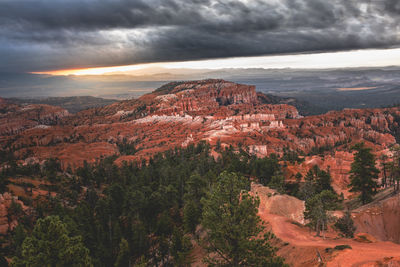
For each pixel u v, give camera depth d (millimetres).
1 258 54188
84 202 89125
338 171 108375
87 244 62688
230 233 27359
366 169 65375
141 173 116812
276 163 106938
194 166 125000
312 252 33938
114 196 91062
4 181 93312
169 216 78312
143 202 80000
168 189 86312
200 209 74500
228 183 29109
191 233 67750
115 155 193125
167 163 131125
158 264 65375
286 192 92812
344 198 88688
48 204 85688
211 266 29219
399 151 69125
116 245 68188
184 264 54469
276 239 42906
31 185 99000
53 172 117375
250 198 28594
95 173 124438
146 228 76125
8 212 73375
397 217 50438
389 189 67250
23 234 62031
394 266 23375
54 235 27688
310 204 48188
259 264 27484
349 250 30625
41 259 25812
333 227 49094
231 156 132625
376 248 31938
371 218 52875
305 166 118375
